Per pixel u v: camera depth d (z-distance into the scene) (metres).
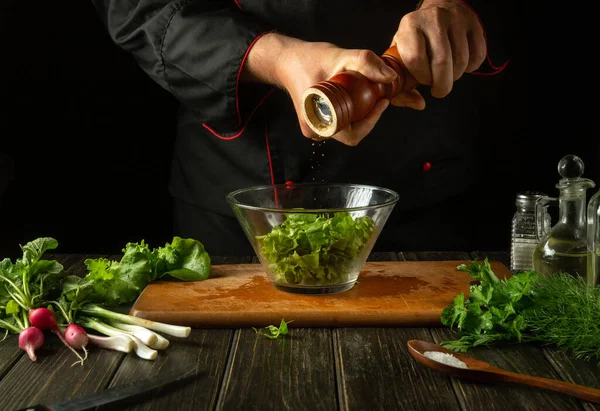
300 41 1.35
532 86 1.94
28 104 2.10
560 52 1.92
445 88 1.21
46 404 0.97
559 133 1.98
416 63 1.18
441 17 1.19
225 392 0.98
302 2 1.52
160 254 1.31
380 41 1.57
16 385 1.01
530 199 1.35
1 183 2.06
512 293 1.11
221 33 1.42
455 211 1.69
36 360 1.07
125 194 2.23
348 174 1.61
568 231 1.26
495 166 1.76
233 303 1.19
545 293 1.12
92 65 2.10
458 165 1.65
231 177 1.67
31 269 1.19
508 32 1.60
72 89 2.11
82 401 0.95
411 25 1.19
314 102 1.14
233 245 1.73
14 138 2.11
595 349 1.06
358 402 0.96
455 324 1.15
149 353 1.06
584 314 1.07
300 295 1.22
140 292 1.26
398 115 1.59
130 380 1.02
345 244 1.20
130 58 2.11
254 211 1.21
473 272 1.18
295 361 1.05
